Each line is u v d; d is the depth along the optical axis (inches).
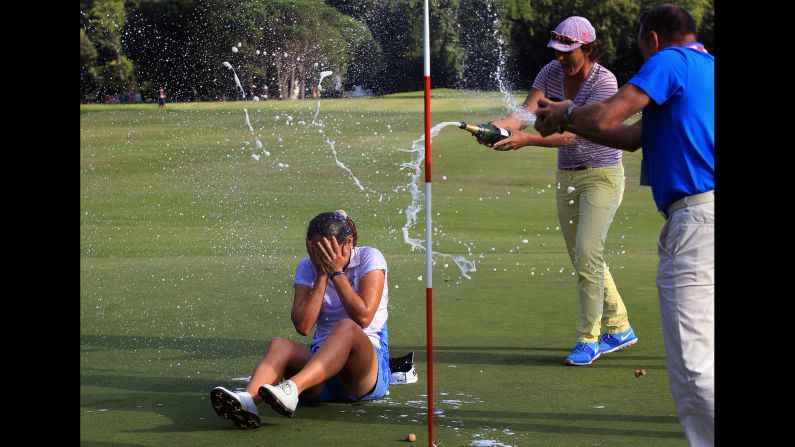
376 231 476.1
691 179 128.8
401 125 786.2
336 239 163.2
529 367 199.9
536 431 149.0
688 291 129.0
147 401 171.3
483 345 223.3
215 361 207.5
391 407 166.1
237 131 787.4
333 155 692.1
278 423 155.2
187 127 834.2
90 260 377.7
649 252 420.2
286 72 730.2
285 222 491.5
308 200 557.6
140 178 636.1
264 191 574.6
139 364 203.2
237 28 729.0
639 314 264.7
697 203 129.0
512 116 206.7
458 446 140.7
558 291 305.0
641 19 140.2
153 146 765.9
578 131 145.7
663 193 131.6
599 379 188.1
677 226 130.0
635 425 152.3
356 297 163.8
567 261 380.8
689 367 128.5
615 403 167.6
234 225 486.3
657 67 129.1
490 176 662.5
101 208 538.3
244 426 150.3
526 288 311.3
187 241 437.4
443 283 324.5
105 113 989.2
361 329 162.4
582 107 134.2
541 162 719.1
